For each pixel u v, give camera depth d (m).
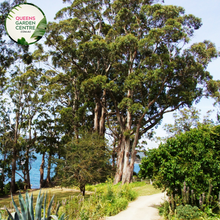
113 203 11.95
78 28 30.83
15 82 35.62
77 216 8.70
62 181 18.05
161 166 11.00
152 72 23.20
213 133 10.72
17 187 35.97
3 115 37.22
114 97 28.19
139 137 27.66
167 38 22.84
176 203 10.16
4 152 37.50
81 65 29.42
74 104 34.66
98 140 20.80
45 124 39.34
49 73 36.59
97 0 31.20
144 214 10.87
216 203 9.59
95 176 17.81
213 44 24.16
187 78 23.38
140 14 26.92
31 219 5.62
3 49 24.08
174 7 24.22
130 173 25.62
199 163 10.03
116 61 28.53
